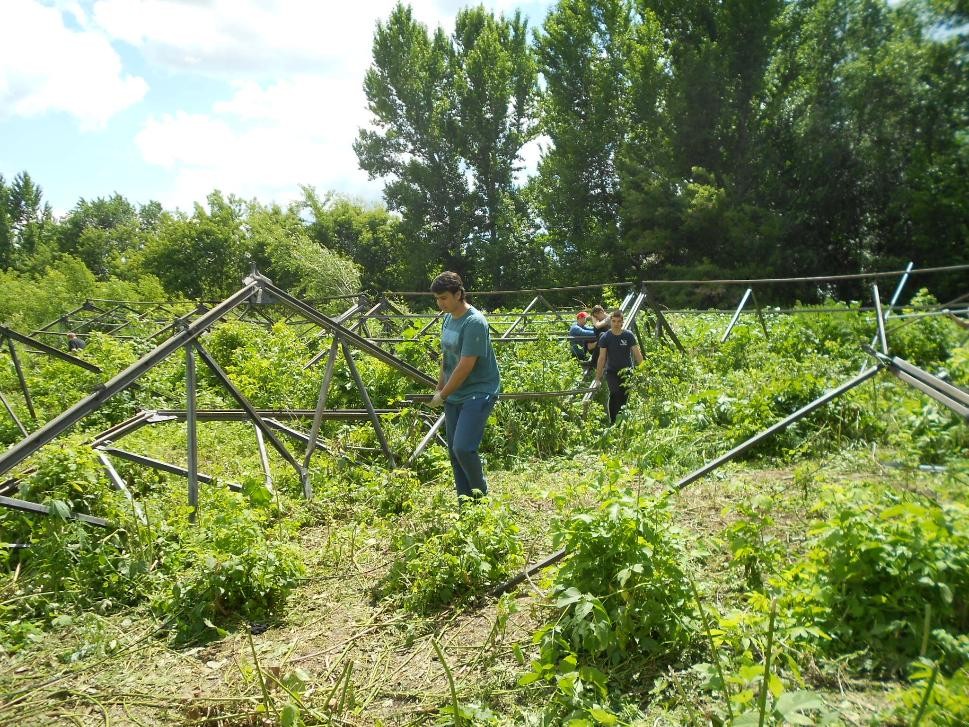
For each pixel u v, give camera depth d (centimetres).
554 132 4369
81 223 8138
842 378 938
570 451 931
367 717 370
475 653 421
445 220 4972
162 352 609
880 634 367
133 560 527
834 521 402
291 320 2220
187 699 393
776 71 3862
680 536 423
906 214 3481
